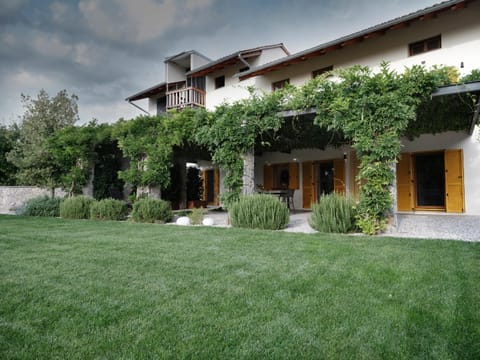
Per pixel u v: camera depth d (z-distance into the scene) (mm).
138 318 2117
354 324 2006
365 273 3012
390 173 5422
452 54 8055
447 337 1844
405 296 2447
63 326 2018
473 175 8586
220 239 4945
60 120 17719
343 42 9727
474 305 2268
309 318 2094
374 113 5449
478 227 6090
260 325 2002
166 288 2686
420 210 9570
